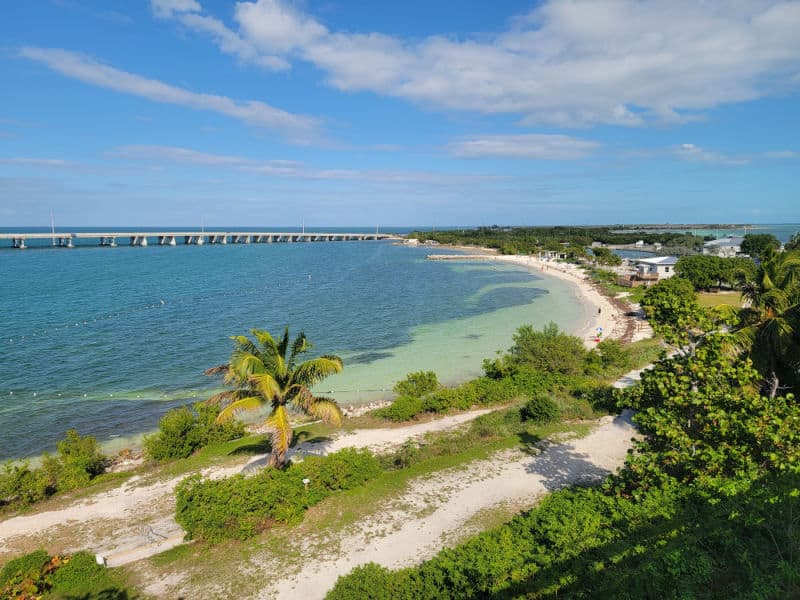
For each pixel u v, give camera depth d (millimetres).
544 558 13250
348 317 69812
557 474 22125
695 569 10555
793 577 9555
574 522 14617
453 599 13023
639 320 64062
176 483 24875
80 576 16594
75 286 94812
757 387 20875
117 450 30703
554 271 130625
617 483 16938
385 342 56312
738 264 78188
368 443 28547
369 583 13641
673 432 14969
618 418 28266
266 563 17031
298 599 15188
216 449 29141
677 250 153750
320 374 22859
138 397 39375
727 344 17922
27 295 83562
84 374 44500
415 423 31719
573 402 31297
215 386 41719
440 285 104125
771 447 13844
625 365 40312
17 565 16812
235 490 19312
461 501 20266
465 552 14445
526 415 29734
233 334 59094
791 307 21719
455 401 33500
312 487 20578
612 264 131750
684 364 16594
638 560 12102
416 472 23031
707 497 13523
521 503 19875
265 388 21516
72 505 23266
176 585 16172
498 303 81688
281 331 61000
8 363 47281
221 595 15578
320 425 32219
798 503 11852
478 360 48938
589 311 73375
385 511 19797
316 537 18312
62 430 33531
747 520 11672
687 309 17672
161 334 58906
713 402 15039
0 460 29531
